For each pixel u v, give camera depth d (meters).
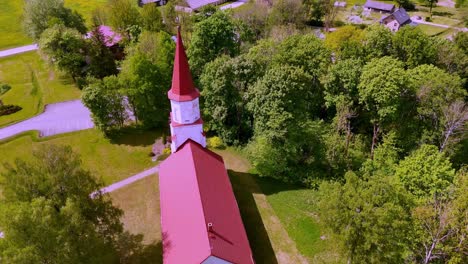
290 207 48.12
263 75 58.12
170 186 42.34
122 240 43.28
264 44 64.94
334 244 34.53
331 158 51.41
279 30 85.75
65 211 29.62
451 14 134.25
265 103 51.09
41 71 88.88
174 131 44.38
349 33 77.69
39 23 90.50
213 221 34.62
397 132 53.66
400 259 31.69
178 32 38.41
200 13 93.81
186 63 40.66
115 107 62.31
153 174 54.75
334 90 57.03
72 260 29.52
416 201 37.16
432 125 52.66
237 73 56.69
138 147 60.88
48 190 31.89
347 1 149.38
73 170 33.28
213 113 59.19
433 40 65.56
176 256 33.50
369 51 63.12
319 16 119.62
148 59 63.31
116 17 93.12
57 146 33.56
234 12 108.19
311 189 51.47
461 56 63.31
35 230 27.50
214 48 68.19
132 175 54.72
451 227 31.11
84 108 72.69
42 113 71.31
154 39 70.38
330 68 57.47
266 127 51.88
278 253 41.72
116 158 58.31
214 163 45.19
